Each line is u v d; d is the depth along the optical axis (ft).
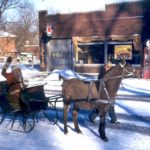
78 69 98.78
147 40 86.53
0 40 211.00
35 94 34.32
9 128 34.94
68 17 100.17
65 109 32.83
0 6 165.78
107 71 30.78
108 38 92.32
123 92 58.03
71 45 100.48
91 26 96.27
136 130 33.04
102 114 30.40
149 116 39.04
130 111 41.81
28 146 28.86
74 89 31.94
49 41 104.47
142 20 87.81
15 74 34.09
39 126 35.32
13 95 33.68
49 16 103.65
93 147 28.14
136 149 27.40
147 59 80.48
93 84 31.14
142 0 87.56
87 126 34.96
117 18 91.66
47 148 28.17
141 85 67.62
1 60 174.19
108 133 32.01
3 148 28.40
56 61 103.86
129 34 89.97
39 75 91.35
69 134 32.09
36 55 214.07
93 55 96.53
